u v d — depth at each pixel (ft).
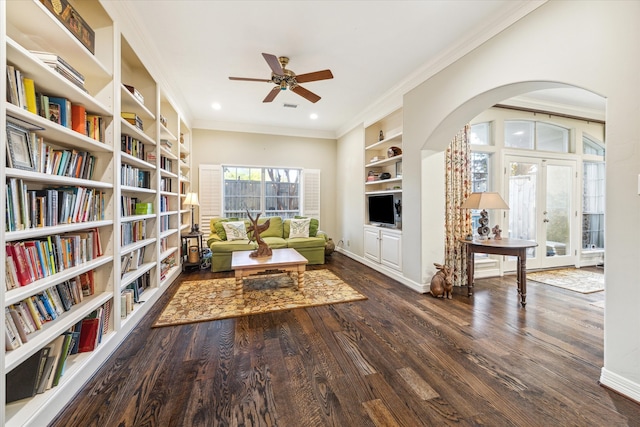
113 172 6.70
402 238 12.23
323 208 20.43
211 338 7.30
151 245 9.90
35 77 4.67
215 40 8.73
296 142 19.62
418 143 11.02
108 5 6.36
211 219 16.93
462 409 4.75
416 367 5.99
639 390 4.84
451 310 9.23
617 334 5.15
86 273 6.32
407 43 8.89
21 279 4.38
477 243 10.19
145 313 8.79
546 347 6.83
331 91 12.80
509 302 9.99
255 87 12.35
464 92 8.72
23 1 4.13
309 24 7.93
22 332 4.27
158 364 6.08
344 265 15.97
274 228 16.96
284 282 12.42
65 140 5.59
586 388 5.29
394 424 4.42
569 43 5.96
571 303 9.88
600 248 16.26
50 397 4.43
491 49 7.80
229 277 13.17
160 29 8.15
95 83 6.64
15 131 4.34
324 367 5.99
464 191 12.07
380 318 8.59
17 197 4.38
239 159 18.35
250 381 5.50
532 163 14.32
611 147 5.23
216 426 4.37
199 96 13.44
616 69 5.14
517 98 12.91
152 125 9.94
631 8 4.94
